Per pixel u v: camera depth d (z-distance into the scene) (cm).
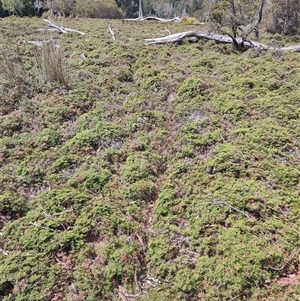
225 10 887
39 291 245
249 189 332
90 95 538
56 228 297
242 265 255
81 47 821
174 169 382
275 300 237
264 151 394
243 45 874
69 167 380
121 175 371
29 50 752
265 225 292
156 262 276
